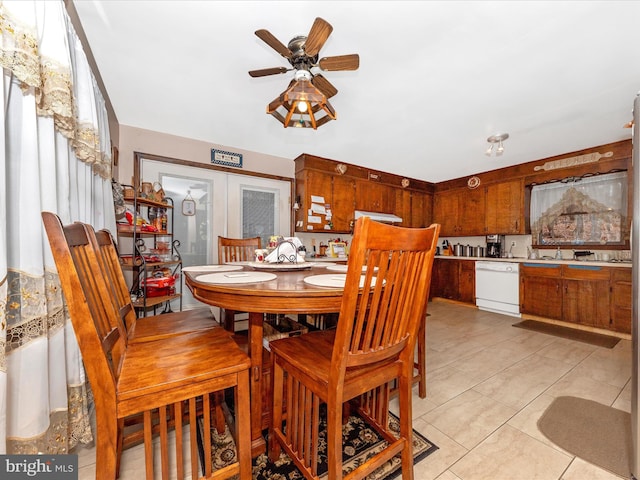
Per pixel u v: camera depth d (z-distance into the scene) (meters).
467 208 4.75
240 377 0.96
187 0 1.33
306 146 3.41
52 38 1.08
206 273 1.52
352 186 4.18
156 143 2.95
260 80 2.02
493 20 1.43
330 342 1.23
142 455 1.26
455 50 1.66
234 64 1.84
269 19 1.45
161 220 2.67
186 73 1.94
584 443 1.34
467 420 1.52
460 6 1.35
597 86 2.02
